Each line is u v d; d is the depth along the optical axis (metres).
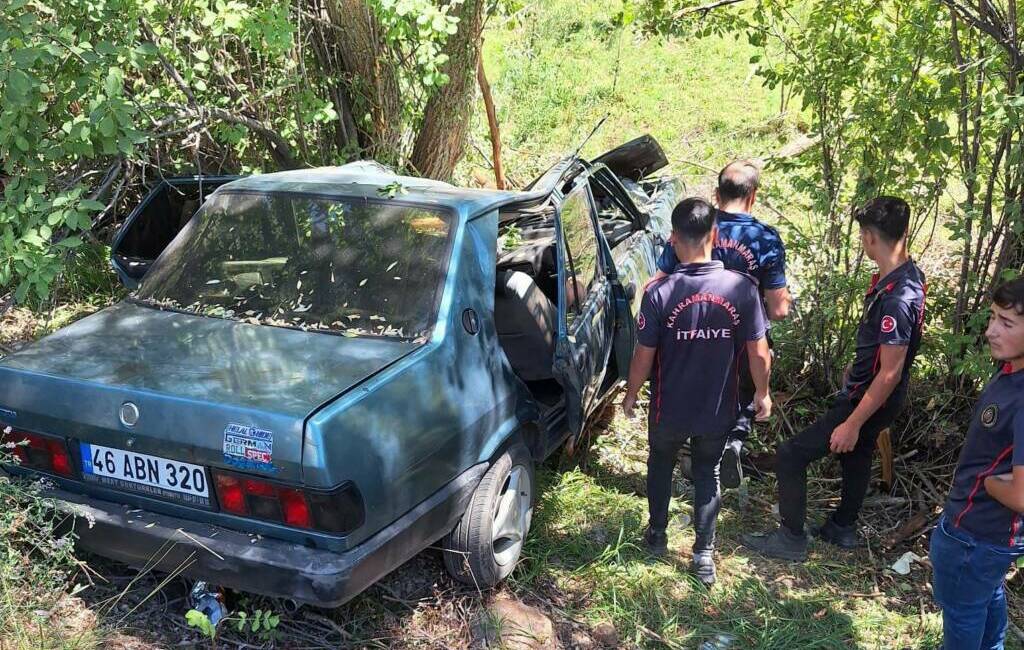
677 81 11.64
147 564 3.32
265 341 3.63
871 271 5.62
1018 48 4.67
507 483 3.96
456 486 3.56
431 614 3.76
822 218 6.18
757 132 9.98
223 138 5.95
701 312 3.82
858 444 4.37
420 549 3.47
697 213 3.83
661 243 6.28
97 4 4.74
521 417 3.96
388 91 7.01
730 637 3.88
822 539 4.66
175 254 4.20
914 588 4.32
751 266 4.44
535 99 10.40
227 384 3.26
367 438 3.14
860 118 5.26
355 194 4.16
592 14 12.78
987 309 4.93
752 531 4.70
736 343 3.89
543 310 4.32
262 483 3.06
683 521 4.70
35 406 3.37
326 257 3.96
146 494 3.27
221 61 6.32
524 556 4.21
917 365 5.63
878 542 4.66
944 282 5.55
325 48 6.95
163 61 5.54
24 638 3.24
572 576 4.16
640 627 3.86
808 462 4.33
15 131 4.37
